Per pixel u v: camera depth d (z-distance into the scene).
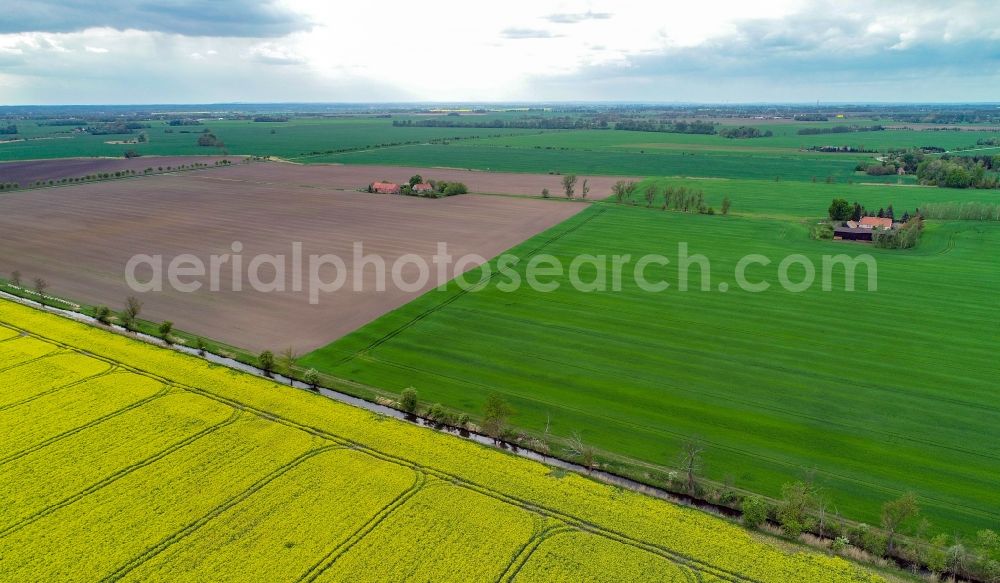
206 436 39.19
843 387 46.81
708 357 52.00
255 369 50.09
